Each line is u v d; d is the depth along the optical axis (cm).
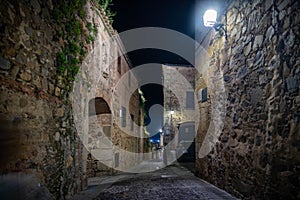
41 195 312
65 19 411
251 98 386
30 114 292
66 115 409
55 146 361
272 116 323
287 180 286
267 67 339
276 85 316
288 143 287
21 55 276
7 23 252
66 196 401
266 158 334
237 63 442
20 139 269
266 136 337
